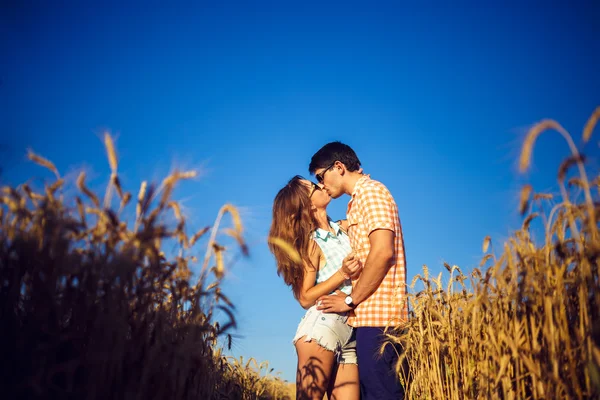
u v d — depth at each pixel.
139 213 1.92
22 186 1.86
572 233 1.80
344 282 3.30
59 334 1.73
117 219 1.83
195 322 2.10
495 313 2.20
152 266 1.92
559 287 1.87
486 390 2.25
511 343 2.00
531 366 1.94
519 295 2.01
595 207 1.72
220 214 2.13
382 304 3.10
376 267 2.99
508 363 2.13
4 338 1.67
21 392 1.65
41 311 1.72
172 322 2.06
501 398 2.21
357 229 3.29
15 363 1.66
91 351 1.75
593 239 1.75
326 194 3.50
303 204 3.27
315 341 3.07
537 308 1.99
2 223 1.79
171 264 2.06
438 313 2.72
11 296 1.71
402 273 3.21
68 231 1.79
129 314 1.88
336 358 3.23
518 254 2.02
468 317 2.52
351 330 3.25
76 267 1.76
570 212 1.80
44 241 1.75
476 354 2.45
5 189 1.79
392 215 3.18
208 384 2.47
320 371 3.04
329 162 3.48
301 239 3.21
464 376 2.51
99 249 1.82
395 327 3.02
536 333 1.97
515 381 2.15
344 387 3.26
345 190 3.51
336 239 3.41
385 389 3.01
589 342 1.72
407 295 2.95
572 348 1.88
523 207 1.96
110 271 1.77
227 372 4.32
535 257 1.94
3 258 1.74
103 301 1.79
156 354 1.90
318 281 3.32
